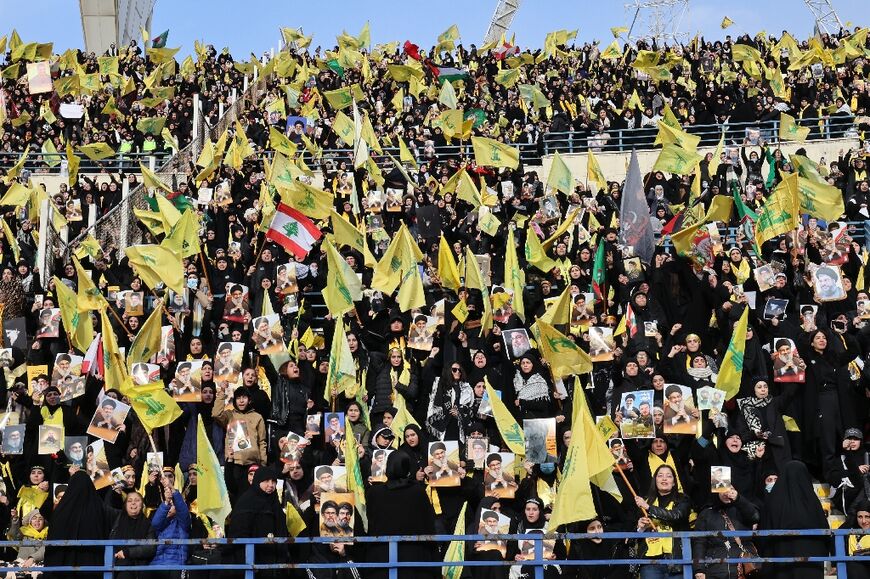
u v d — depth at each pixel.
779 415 15.19
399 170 25.91
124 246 26.16
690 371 16.03
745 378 15.71
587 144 32.56
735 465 14.55
